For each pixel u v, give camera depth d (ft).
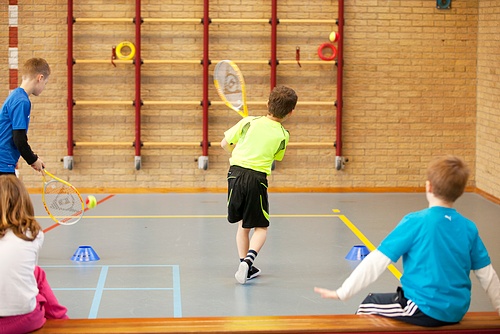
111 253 25.57
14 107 21.95
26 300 12.89
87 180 36.86
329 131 37.24
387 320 13.42
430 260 12.63
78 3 35.83
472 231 12.82
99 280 22.41
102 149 36.70
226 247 26.58
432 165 12.80
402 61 36.96
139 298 20.76
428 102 37.29
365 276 12.60
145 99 36.55
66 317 15.29
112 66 36.27
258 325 13.42
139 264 24.26
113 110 36.50
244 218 21.91
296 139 37.22
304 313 19.65
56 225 29.66
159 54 36.35
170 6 36.06
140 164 36.42
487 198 36.06
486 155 36.40
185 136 36.91
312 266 24.26
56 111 36.35
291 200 35.24
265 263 24.53
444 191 12.63
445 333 13.11
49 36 35.94
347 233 28.86
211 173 37.17
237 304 20.33
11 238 12.87
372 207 33.86
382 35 36.76
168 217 31.40
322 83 36.88
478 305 20.36
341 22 36.11
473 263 12.96
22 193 13.07
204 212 32.45
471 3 36.83
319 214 32.27
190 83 36.58
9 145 22.35
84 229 29.01
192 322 13.67
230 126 36.94
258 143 21.71
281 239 27.78
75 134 36.60
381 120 37.29
